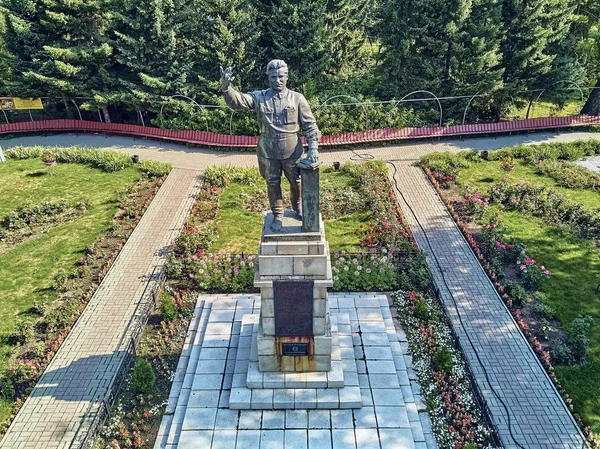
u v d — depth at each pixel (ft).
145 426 49.21
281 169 43.68
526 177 91.91
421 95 112.98
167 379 54.19
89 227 80.59
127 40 107.55
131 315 63.26
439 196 87.15
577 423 48.98
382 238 74.79
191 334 59.00
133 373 52.24
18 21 108.47
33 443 48.34
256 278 44.45
